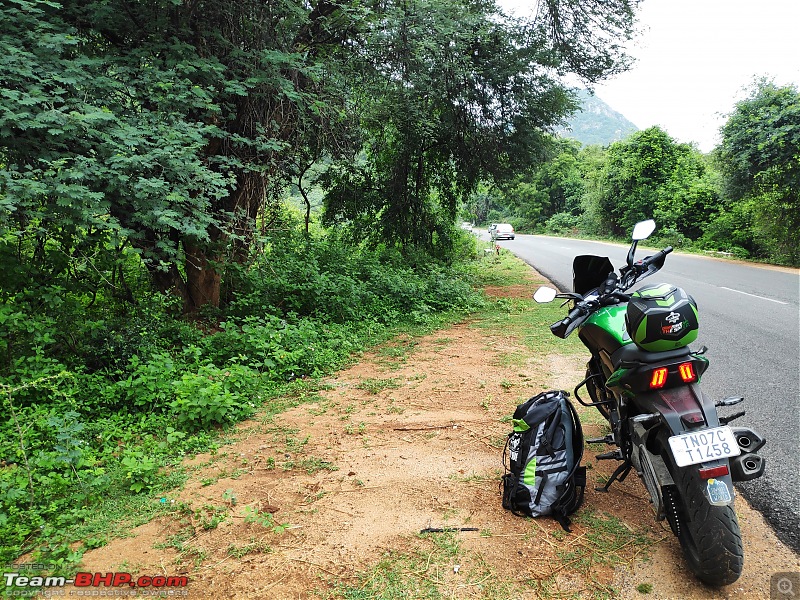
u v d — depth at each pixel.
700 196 30.12
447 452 4.43
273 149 8.38
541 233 61.56
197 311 8.75
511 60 14.14
